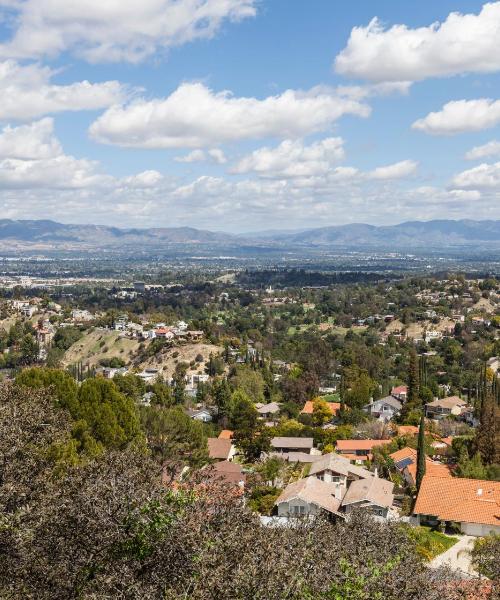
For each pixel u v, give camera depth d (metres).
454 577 23.92
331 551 19.23
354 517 30.94
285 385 107.50
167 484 19.48
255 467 59.44
